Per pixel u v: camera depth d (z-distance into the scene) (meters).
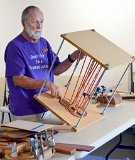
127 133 3.51
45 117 1.97
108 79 3.98
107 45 1.83
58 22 4.15
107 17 4.10
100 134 1.59
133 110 2.08
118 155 3.02
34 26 1.97
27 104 1.98
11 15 4.09
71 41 1.70
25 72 1.98
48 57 2.14
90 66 1.80
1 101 3.95
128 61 1.78
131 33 4.09
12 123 1.59
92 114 1.87
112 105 2.19
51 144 1.32
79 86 2.02
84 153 1.35
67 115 1.71
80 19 4.14
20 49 1.95
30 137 1.40
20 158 1.21
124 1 4.03
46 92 1.84
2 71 4.09
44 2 4.10
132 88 3.82
